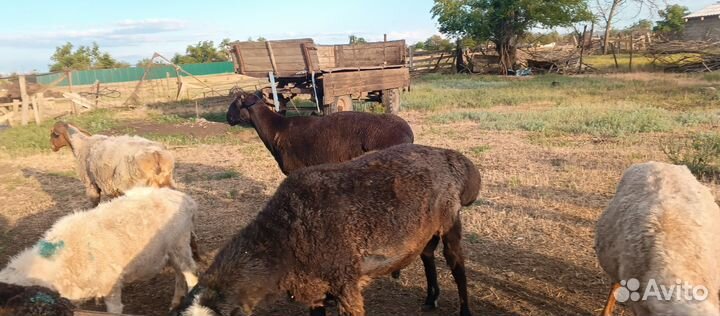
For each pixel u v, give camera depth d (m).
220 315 3.74
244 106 8.02
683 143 11.35
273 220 4.05
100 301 5.44
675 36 45.88
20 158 13.37
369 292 5.58
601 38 47.28
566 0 36.25
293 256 3.97
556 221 7.20
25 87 20.12
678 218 3.73
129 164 6.80
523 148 11.86
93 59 65.69
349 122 7.23
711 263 3.53
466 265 6.10
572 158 10.64
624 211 4.13
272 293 4.02
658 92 21.20
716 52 31.86
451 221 4.70
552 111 16.86
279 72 14.80
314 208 4.01
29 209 8.91
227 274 3.87
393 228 4.18
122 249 4.80
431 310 5.22
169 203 5.18
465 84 29.42
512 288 5.55
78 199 9.43
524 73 36.78
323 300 4.27
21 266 4.36
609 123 14.09
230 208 8.51
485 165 10.42
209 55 79.25
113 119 20.02
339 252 3.98
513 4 36.09
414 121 16.64
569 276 5.71
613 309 4.79
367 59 17.61
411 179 4.39
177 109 23.27
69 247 4.57
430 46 49.09
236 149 13.41
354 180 4.21
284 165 7.74
